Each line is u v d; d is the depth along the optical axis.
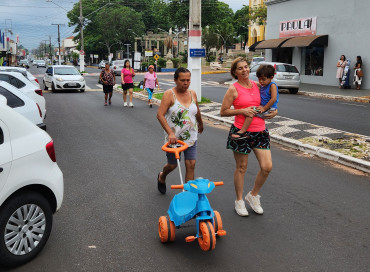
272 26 29.42
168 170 5.38
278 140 9.08
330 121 11.70
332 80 24.42
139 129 10.81
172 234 4.08
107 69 15.85
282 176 6.57
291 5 27.22
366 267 3.72
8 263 3.57
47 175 3.90
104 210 5.08
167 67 57.56
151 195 5.66
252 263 3.77
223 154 8.05
